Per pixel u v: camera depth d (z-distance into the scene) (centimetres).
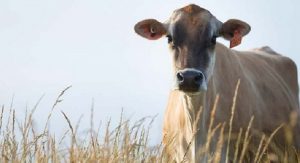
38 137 897
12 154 882
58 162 884
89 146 898
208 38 1178
